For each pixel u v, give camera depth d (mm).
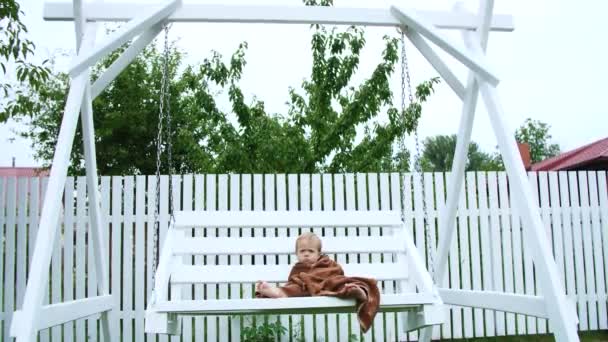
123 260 6086
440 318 3572
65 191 6043
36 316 3283
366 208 6320
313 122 9359
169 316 3574
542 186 6805
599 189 6961
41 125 13875
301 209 6242
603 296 6828
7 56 5828
